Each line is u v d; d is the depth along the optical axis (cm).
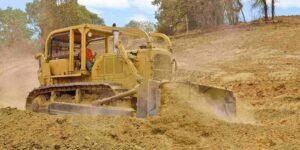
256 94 1892
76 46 1437
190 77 2402
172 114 1060
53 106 1295
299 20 4328
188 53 3381
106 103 1219
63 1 5147
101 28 1360
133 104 1188
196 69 2655
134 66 1323
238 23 4647
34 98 1455
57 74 1440
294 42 3122
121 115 1116
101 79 1362
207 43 3616
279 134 1021
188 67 2758
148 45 1343
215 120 1125
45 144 830
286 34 3438
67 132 900
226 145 890
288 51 2873
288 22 4169
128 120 1018
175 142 898
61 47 1461
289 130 1077
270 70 2377
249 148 878
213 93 1248
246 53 3039
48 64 1463
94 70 1371
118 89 1252
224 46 3400
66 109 1259
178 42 3850
